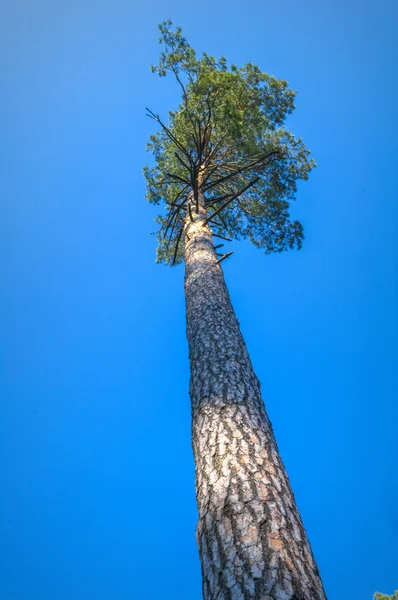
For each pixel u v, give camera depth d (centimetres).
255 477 240
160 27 849
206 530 223
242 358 355
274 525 212
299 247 920
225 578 192
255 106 845
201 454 271
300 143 893
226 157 816
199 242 568
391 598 771
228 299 455
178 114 781
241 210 897
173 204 601
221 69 858
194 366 356
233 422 282
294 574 189
